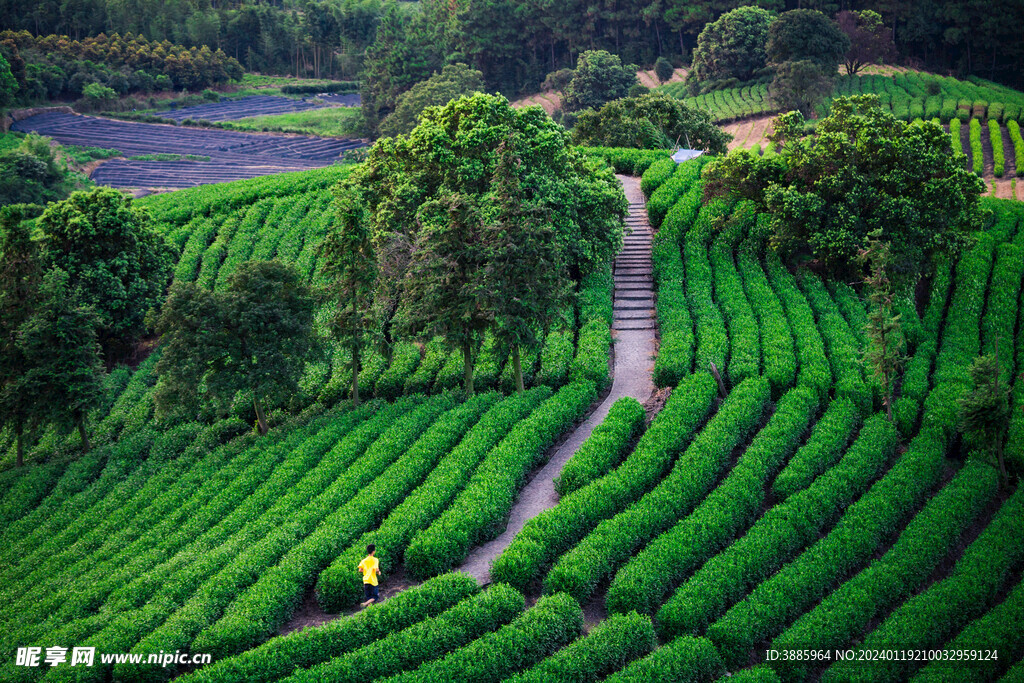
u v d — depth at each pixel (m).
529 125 47.72
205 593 24.91
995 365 30.70
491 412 35.66
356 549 26.44
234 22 194.12
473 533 27.81
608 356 42.31
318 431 37.38
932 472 30.77
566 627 22.97
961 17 137.25
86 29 184.50
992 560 25.56
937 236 43.19
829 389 37.16
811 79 116.00
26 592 28.30
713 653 21.89
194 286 36.94
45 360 39.00
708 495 29.53
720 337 41.50
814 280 48.28
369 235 39.97
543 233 36.53
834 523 29.05
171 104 158.50
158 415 36.56
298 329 37.69
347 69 195.75
